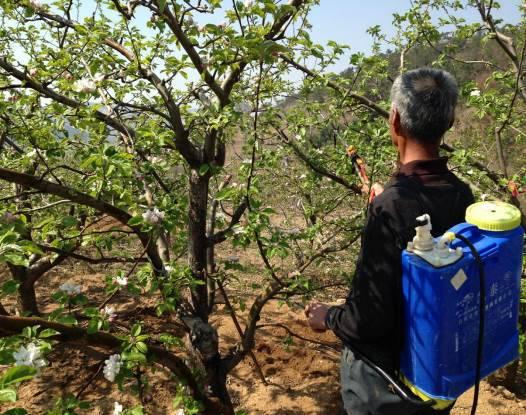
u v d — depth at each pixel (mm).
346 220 2973
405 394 1417
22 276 3779
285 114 3029
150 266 2260
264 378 3781
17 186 3477
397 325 1431
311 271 4664
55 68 2590
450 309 1241
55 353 3967
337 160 3035
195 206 2533
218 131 2328
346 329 1526
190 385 2422
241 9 1813
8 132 2615
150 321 4434
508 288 1398
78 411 3336
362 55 2699
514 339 1507
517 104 4000
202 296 2711
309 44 2076
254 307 2750
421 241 1244
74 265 5938
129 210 2322
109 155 1817
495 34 3383
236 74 2145
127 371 1937
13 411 1229
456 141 3820
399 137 1522
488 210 1365
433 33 3488
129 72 2312
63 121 2336
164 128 2678
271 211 2168
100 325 1841
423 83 1410
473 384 1383
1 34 2973
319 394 3682
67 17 2547
